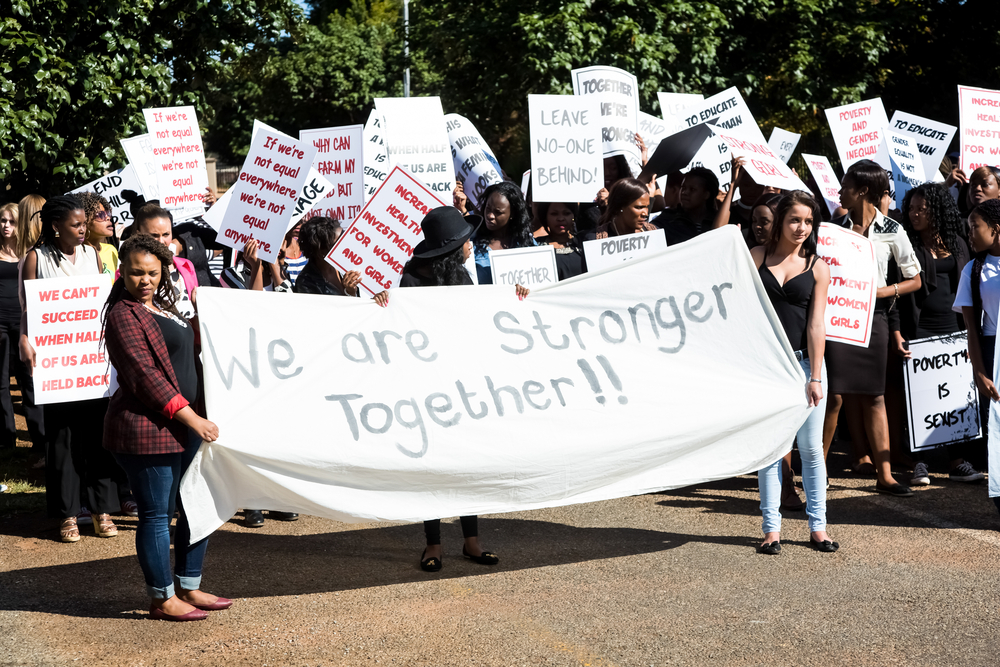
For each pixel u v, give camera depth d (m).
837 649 4.00
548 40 13.71
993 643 4.03
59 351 5.34
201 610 4.48
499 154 18.09
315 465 4.44
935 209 6.71
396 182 5.49
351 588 4.82
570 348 4.91
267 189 6.34
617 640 4.13
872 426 6.30
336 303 4.69
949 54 17.92
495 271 5.81
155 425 4.24
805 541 5.39
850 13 16.56
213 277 7.11
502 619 4.38
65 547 5.51
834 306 5.85
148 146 7.73
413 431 4.62
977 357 5.78
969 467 6.59
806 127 17.11
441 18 17.19
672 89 14.77
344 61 34.12
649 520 5.87
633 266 5.05
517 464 4.70
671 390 4.92
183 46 10.84
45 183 9.89
